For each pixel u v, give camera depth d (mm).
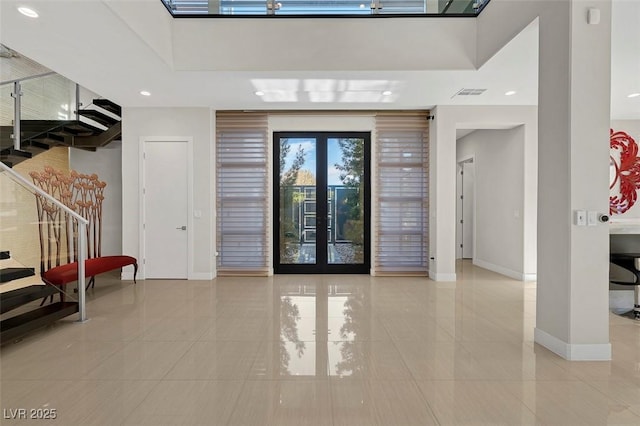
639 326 3789
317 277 6254
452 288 5496
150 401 2309
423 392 2428
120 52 3859
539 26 3240
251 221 6320
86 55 3945
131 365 2836
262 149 6301
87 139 6645
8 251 3719
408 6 4543
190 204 6047
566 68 2916
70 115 6445
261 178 6312
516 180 6238
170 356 3010
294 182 6500
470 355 3035
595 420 2111
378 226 6352
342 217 6516
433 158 6117
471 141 7898
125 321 3947
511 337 3461
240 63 4406
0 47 5719
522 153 6051
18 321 3418
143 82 4812
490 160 7090
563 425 2066
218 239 6316
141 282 5887
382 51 4410
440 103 5852
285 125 6332
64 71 4434
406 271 6348
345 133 6445
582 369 2760
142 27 3570
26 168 6207
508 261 6477
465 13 4426
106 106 6355
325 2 4504
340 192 6516
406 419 2121
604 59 2875
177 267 6082
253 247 6328
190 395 2385
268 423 2076
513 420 2113
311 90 5191
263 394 2398
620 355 3020
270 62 4414
